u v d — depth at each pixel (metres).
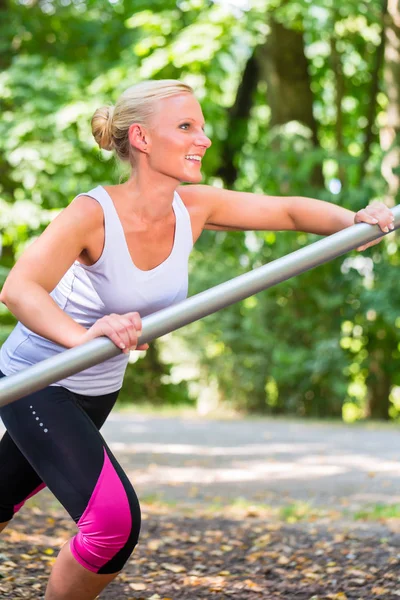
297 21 14.70
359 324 15.88
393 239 14.91
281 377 15.04
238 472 7.65
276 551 4.54
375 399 16.70
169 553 4.45
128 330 2.17
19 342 2.64
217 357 15.58
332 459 8.59
